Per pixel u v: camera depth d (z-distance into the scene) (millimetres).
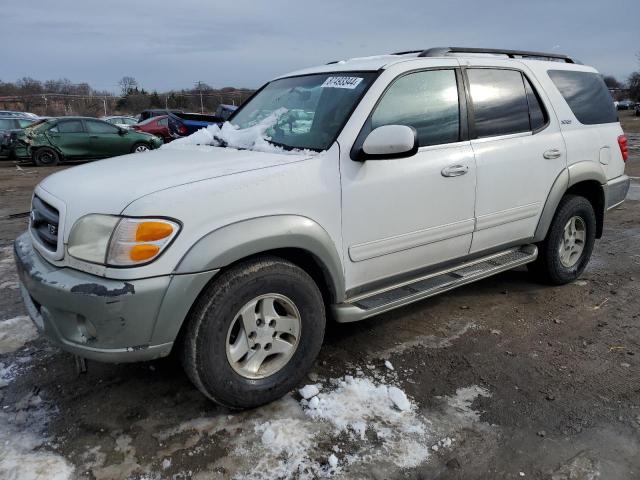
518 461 2381
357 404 2768
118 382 2990
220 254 2365
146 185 2441
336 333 3619
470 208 3486
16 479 2232
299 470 2307
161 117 18938
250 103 3910
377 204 2982
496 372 3129
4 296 4219
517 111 3836
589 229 4516
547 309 4055
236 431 2561
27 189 10156
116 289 2213
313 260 2838
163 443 2477
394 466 2336
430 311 4004
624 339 3570
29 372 3090
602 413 2736
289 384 2768
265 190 2562
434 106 3322
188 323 2438
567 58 4516
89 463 2344
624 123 32188
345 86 3199
